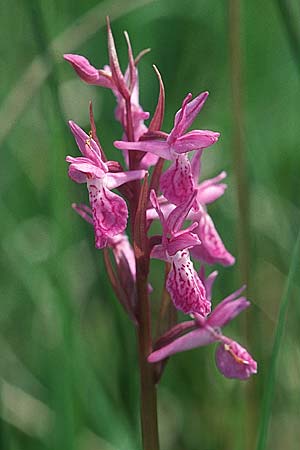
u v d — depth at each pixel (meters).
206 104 0.39
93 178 0.28
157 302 0.37
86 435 0.34
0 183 0.38
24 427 0.34
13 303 0.37
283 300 0.29
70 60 0.28
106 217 0.28
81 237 0.36
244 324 0.34
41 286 0.34
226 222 0.37
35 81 0.35
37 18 0.33
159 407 0.36
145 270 0.28
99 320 0.36
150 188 0.28
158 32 0.39
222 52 0.39
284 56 0.40
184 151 0.28
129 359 0.34
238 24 0.34
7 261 0.37
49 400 0.34
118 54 0.39
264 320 0.37
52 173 0.33
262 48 0.40
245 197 0.34
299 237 0.29
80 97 0.38
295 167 0.37
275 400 0.35
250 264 0.34
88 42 0.39
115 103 0.38
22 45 0.39
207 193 0.29
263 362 0.34
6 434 0.32
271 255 0.37
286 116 0.39
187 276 0.28
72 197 0.34
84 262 0.36
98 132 0.38
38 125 0.39
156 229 0.37
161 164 0.28
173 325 0.29
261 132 0.39
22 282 0.36
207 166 0.39
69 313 0.32
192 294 0.28
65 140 0.33
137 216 0.28
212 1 0.39
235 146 0.34
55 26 0.37
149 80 0.39
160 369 0.28
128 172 0.28
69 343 0.32
